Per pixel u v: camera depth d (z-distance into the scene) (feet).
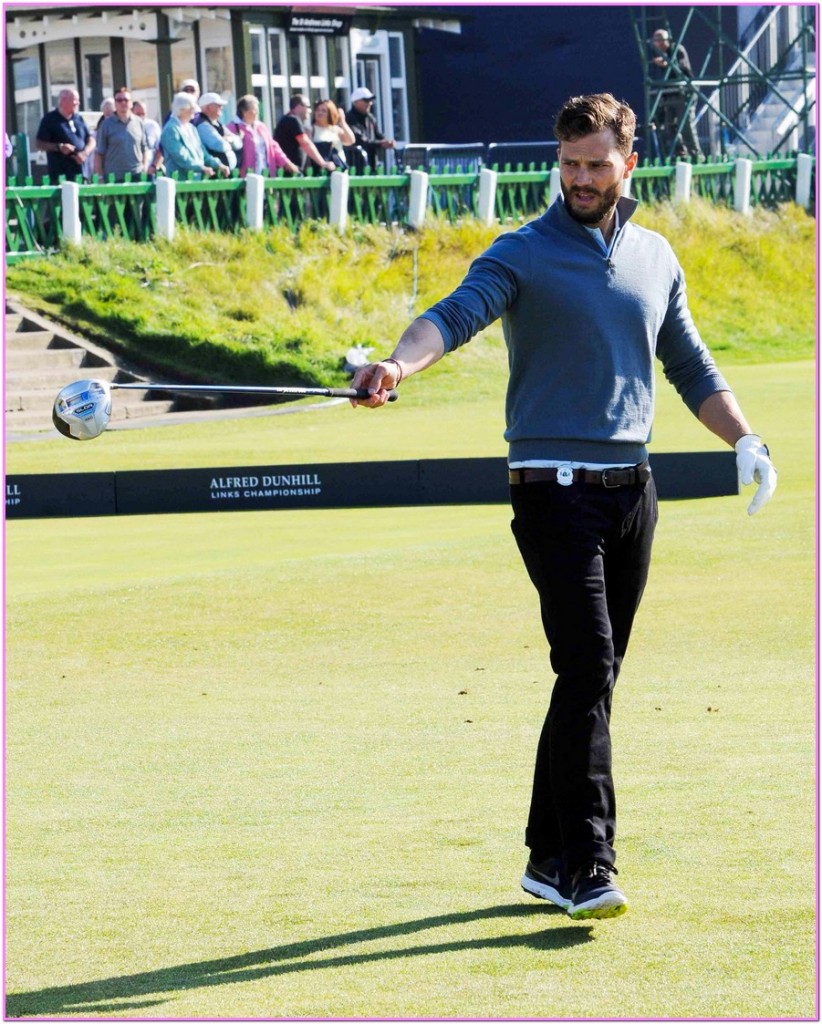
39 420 84.43
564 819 17.28
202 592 39.96
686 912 17.29
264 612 37.47
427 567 42.73
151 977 15.89
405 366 16.63
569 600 17.52
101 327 94.73
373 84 133.39
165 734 26.71
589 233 17.79
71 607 38.55
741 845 19.51
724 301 114.32
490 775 23.48
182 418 86.99
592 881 16.81
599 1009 14.73
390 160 133.39
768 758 23.52
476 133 140.77
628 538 18.13
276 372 95.35
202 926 17.40
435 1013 14.73
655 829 20.22
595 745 17.43
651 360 18.25
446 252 108.17
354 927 17.22
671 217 118.52
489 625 35.60
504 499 61.31
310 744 25.70
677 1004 14.82
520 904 17.89
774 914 17.13
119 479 61.31
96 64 120.78
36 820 21.83
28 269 96.99
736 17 134.00
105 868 19.61
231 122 106.22
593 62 135.95
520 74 138.51
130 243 100.94
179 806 22.31
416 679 30.55
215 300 99.25
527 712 27.55
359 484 61.67
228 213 104.37
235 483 61.57
